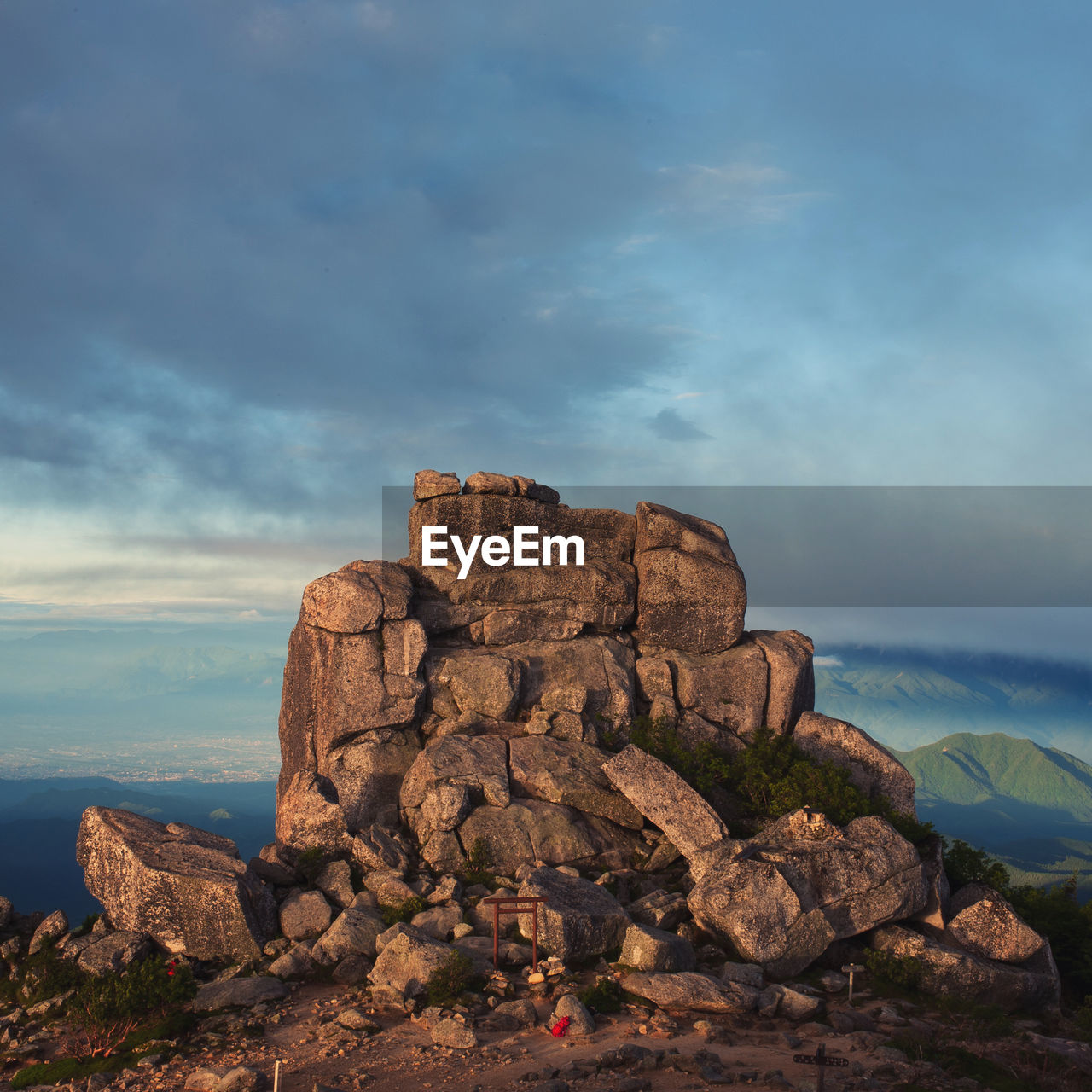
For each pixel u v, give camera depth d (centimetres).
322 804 3662
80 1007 2598
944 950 3034
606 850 3700
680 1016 2588
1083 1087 2145
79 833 3294
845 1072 2141
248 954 2988
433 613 4619
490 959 2862
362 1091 2078
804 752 4359
